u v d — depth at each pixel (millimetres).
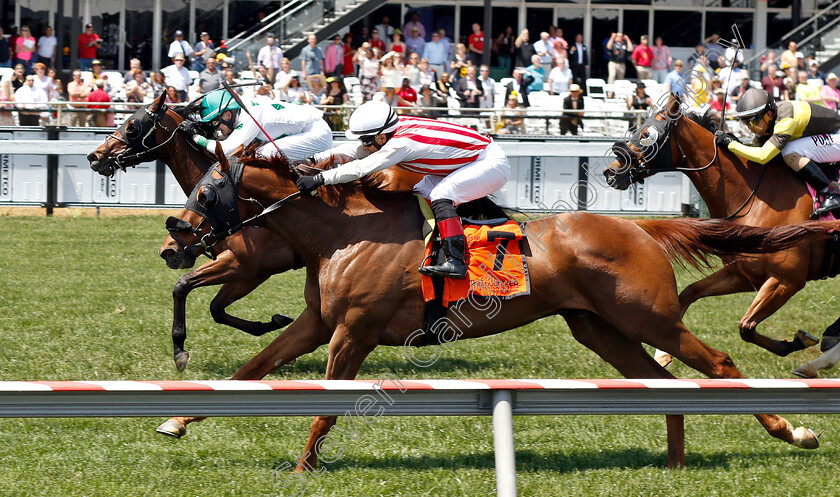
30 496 5863
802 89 22453
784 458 6781
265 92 16812
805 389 5734
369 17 29250
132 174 19359
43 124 18938
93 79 21953
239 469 6449
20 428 7246
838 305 12664
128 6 27734
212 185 6676
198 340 10117
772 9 31031
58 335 10117
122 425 7391
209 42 24156
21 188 19062
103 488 6023
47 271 13742
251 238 8375
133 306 11680
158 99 9016
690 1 30781
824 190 8234
